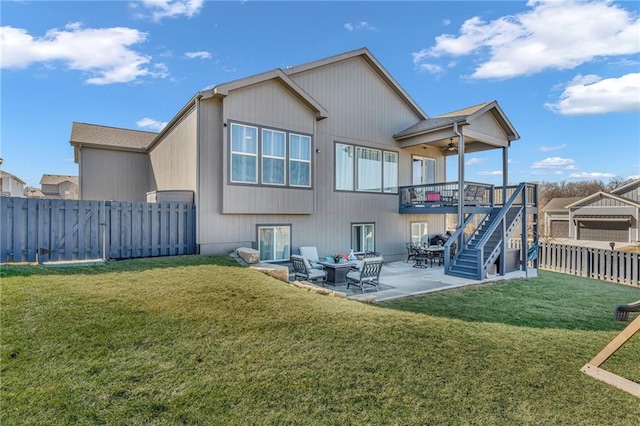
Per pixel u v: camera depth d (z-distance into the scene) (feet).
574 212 112.57
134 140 52.90
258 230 33.47
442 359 12.89
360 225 43.11
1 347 12.06
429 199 43.55
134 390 10.30
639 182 100.94
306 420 9.37
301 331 14.79
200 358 12.21
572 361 13.32
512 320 19.75
